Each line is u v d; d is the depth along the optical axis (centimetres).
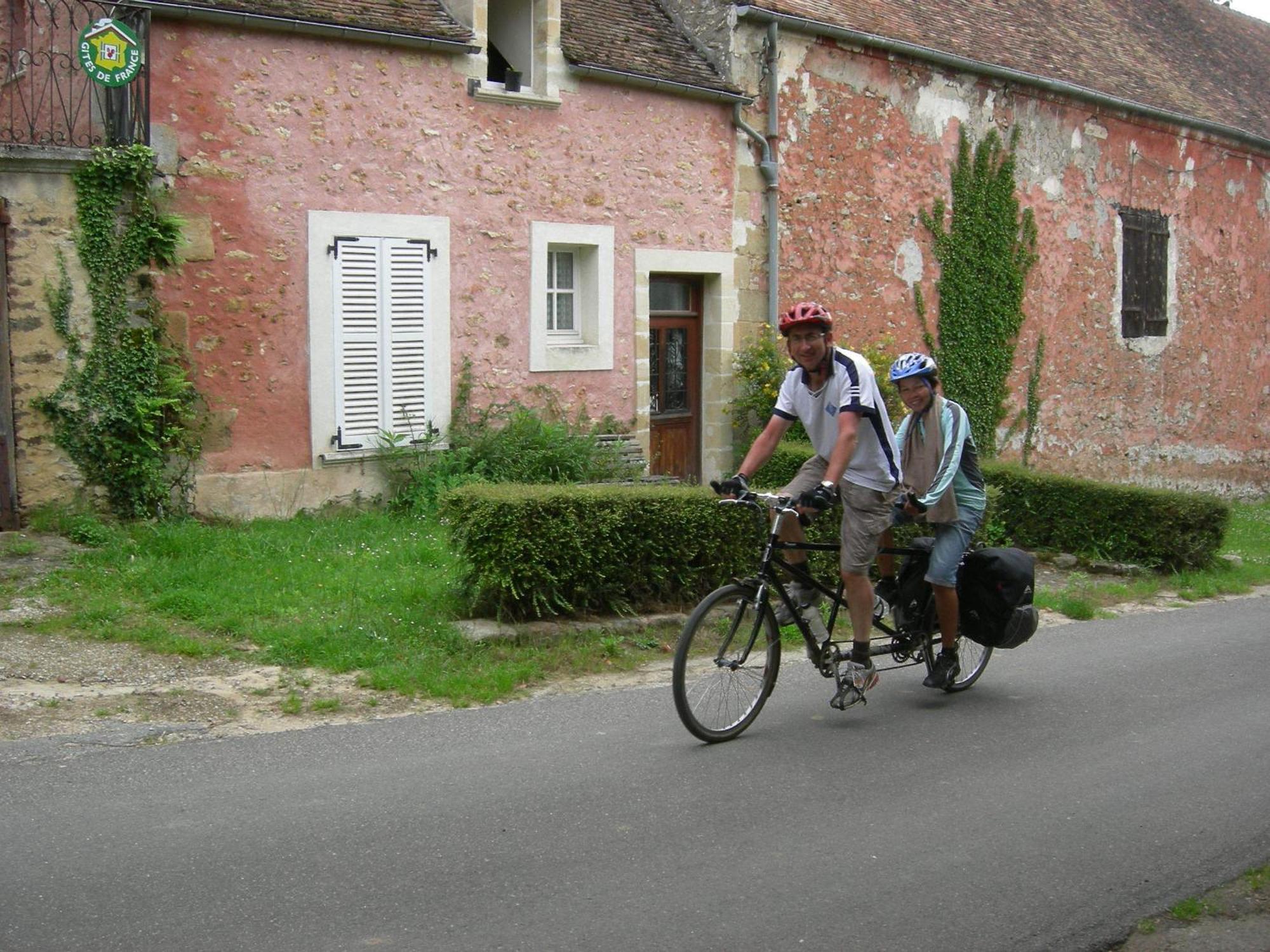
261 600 759
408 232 1120
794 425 1341
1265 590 1100
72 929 356
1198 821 475
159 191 964
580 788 488
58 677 621
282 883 392
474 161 1163
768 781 504
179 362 986
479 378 1183
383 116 1098
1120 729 598
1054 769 533
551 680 667
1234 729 600
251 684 625
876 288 1554
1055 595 983
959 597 635
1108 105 1872
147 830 433
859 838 446
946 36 1662
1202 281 2159
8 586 765
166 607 743
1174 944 380
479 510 723
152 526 927
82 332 917
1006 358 1750
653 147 1305
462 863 412
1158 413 2080
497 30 1259
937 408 602
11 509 895
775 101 1408
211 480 1011
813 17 1437
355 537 962
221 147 1005
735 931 369
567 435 1206
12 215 886
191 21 984
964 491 612
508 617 736
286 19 1016
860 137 1514
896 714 613
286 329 1050
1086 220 1881
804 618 580
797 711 614
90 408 923
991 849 441
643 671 697
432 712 596
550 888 395
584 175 1248
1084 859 435
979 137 1680
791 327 546
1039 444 1838
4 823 436
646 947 357
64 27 1002
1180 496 1137
